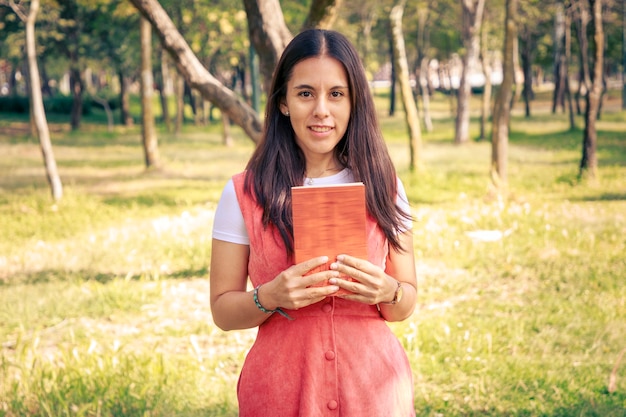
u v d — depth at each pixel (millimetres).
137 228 10109
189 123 40000
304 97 2102
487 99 25797
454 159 18969
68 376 4488
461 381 4695
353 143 2166
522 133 25922
